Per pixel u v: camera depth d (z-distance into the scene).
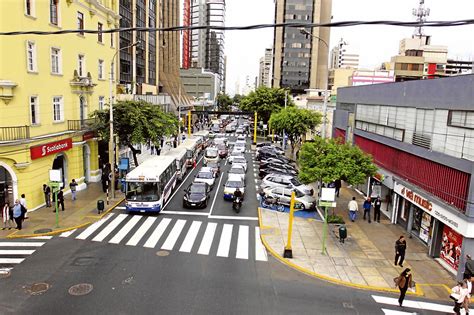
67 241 18.70
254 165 43.09
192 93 130.12
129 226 21.30
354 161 22.16
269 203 25.73
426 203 18.42
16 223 20.23
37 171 23.17
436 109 18.83
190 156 40.38
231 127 87.81
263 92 70.62
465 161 15.82
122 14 50.06
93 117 30.39
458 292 12.91
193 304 13.10
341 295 14.30
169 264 16.41
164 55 77.25
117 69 46.28
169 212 24.27
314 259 17.44
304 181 23.02
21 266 15.73
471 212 14.97
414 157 20.95
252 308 13.01
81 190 28.72
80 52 28.52
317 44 107.50
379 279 15.69
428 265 17.31
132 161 40.12
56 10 25.11
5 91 20.56
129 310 12.58
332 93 55.53
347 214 25.00
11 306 12.62
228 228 21.55
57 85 25.36
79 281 14.53
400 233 21.45
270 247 18.67
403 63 70.31
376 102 26.92
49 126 24.52
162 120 31.50
